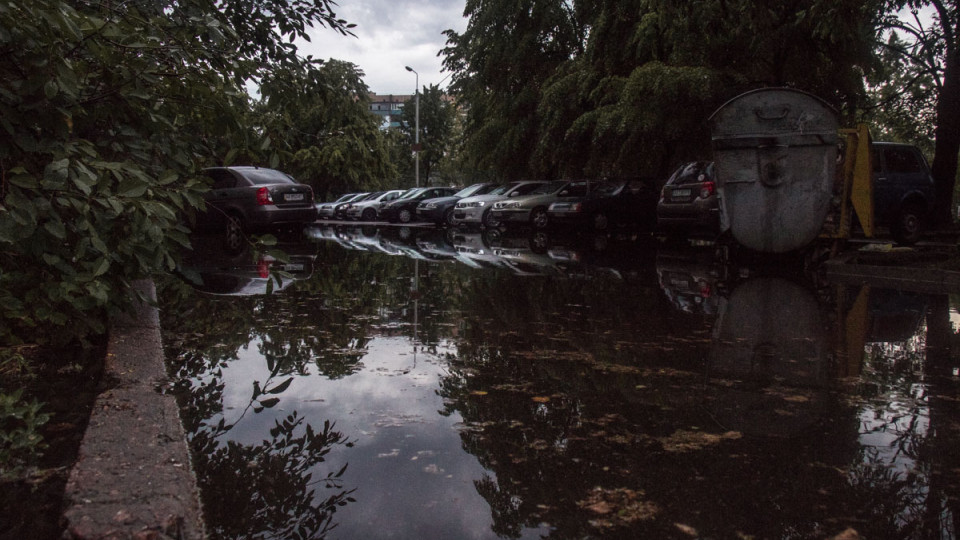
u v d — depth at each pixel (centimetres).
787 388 366
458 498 232
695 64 1636
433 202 2506
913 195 1278
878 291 740
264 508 222
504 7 2447
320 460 264
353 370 404
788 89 922
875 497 234
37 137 338
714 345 472
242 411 323
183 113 427
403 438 289
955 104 1529
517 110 2511
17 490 231
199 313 595
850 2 1006
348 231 2291
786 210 941
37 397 331
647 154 1970
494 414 322
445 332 521
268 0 566
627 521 217
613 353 449
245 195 1430
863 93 1817
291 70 535
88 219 342
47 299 343
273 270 420
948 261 910
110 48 352
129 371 366
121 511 205
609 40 1945
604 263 1080
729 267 1000
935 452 274
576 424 308
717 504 229
